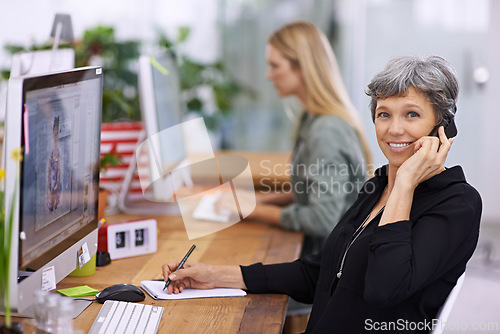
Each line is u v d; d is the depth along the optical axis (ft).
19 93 3.86
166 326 4.55
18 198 3.92
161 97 7.70
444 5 16.40
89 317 4.61
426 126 4.87
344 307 4.86
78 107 4.89
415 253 4.47
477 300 12.39
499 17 16.57
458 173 4.84
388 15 16.47
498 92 16.85
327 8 16.02
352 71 16.16
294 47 8.36
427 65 4.83
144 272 5.86
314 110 8.18
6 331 3.88
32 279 4.20
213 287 5.44
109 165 7.88
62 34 8.08
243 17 16.30
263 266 5.57
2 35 14.65
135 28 16.33
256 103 16.55
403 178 4.68
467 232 4.59
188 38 16.24
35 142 4.12
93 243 5.52
